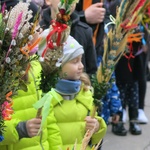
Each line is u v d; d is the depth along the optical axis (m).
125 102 6.03
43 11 3.82
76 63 3.32
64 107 3.35
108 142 5.79
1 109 2.33
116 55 3.29
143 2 3.19
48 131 3.24
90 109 3.44
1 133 2.44
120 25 3.23
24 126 2.90
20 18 2.29
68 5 2.64
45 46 2.85
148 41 5.67
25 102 3.07
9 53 2.29
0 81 2.31
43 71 2.72
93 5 4.44
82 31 3.98
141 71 5.79
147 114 6.97
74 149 2.65
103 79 3.28
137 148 5.70
